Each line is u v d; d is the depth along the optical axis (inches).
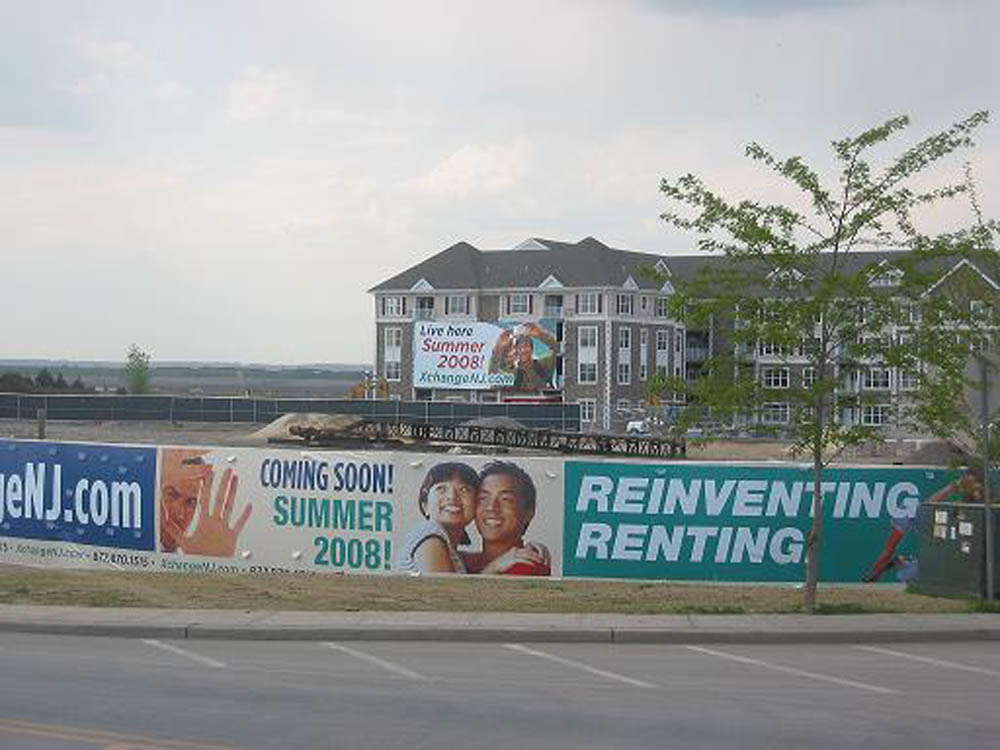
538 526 847.1
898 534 830.5
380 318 4658.0
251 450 886.4
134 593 769.6
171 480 900.0
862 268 701.9
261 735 410.0
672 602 752.3
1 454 957.8
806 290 699.4
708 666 566.9
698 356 4658.0
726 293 700.0
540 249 4581.7
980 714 458.0
